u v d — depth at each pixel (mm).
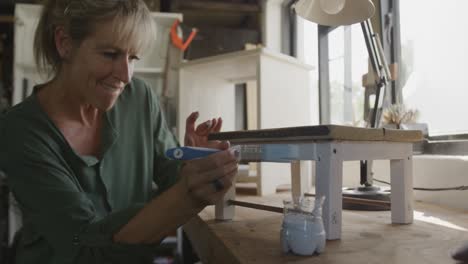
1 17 2252
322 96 2021
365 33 1103
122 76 725
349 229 819
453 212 1024
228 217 949
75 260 617
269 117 1460
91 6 679
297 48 2314
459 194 1074
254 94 2145
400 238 734
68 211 610
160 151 1059
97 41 696
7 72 2346
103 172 879
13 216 1783
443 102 1335
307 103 1630
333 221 721
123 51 715
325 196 721
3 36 2365
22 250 806
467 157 1095
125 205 935
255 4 2418
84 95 781
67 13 720
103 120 914
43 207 633
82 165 835
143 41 732
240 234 783
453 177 1094
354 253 629
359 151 773
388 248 659
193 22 2701
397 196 882
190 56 2289
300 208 639
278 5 2377
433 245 679
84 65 725
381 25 1477
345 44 1846
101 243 577
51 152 755
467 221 903
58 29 752
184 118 1737
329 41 2021
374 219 937
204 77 1793
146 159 996
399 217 875
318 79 2043
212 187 542
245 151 878
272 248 667
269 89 1461
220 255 730
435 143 1270
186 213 558
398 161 881
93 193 868
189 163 549
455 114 1284
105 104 771
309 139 746
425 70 1414
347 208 1081
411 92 1481
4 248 1494
